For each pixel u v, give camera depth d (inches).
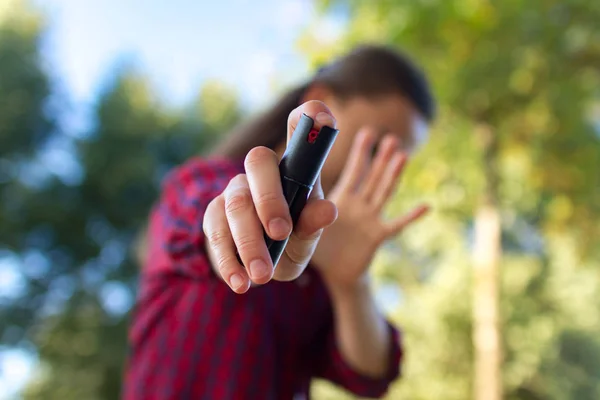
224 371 39.4
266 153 20.7
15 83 369.7
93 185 374.9
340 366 46.9
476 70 186.4
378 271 360.8
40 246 371.6
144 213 381.4
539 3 193.3
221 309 40.3
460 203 222.2
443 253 391.2
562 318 415.2
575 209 223.1
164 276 42.3
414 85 49.9
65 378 362.3
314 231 20.3
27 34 380.2
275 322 43.0
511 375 382.9
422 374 376.8
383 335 47.9
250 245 19.6
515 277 402.3
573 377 407.5
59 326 364.8
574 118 200.1
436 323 383.2
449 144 200.7
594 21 194.7
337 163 45.1
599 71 202.2
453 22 188.7
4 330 356.2
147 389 39.6
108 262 381.1
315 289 46.0
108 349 358.6
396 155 43.4
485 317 197.3
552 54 196.4
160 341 40.4
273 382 41.8
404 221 42.9
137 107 395.5
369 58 49.4
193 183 37.8
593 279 400.2
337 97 47.4
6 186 362.9
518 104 195.3
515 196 244.4
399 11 190.7
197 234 33.3
